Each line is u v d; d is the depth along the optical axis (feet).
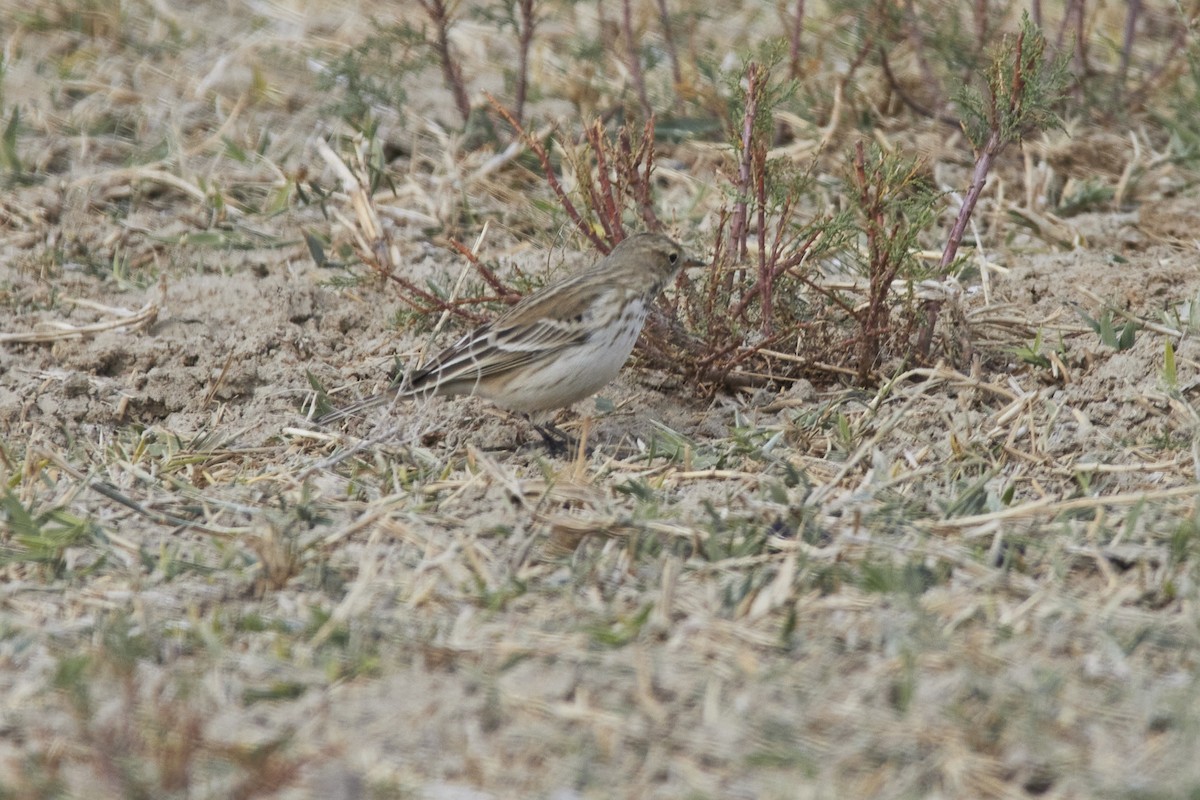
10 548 33.27
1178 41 59.16
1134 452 36.88
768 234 48.96
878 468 35.96
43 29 65.21
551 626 29.48
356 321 46.73
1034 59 41.14
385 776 24.95
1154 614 29.40
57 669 28.04
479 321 43.06
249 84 61.82
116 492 35.65
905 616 29.19
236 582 31.65
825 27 62.49
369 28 66.74
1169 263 47.57
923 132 57.41
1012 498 34.99
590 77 60.08
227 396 42.93
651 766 25.12
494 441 40.22
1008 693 26.50
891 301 42.45
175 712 26.37
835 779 24.71
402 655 28.53
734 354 42.06
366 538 33.53
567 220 51.16
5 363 43.88
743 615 29.68
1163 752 25.02
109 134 58.49
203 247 51.60
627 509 34.65
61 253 50.70
